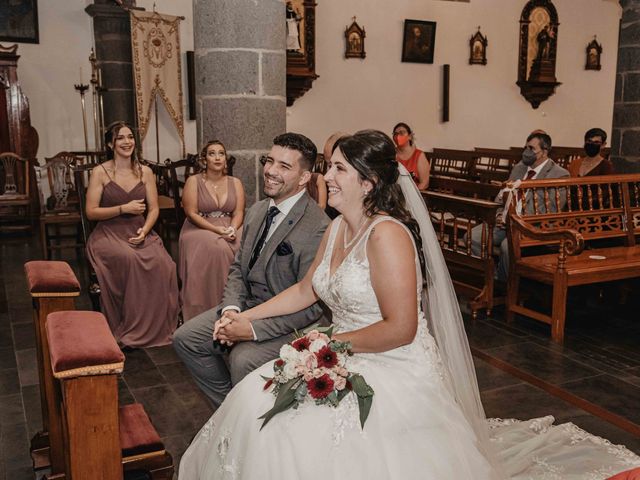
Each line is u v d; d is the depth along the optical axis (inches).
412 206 101.2
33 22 372.8
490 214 202.2
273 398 87.4
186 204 195.5
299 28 417.1
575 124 525.0
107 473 76.1
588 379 157.3
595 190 230.4
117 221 188.1
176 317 188.2
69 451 74.5
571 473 108.2
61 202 275.7
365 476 80.0
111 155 197.2
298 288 106.4
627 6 295.9
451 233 229.5
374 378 88.0
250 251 124.5
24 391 151.5
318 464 79.7
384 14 444.8
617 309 216.7
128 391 151.6
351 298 89.2
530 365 166.2
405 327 86.1
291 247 118.3
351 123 448.5
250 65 182.5
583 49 515.5
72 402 73.4
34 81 378.0
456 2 464.4
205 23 181.9
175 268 188.2
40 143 384.5
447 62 470.3
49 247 269.4
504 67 489.7
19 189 350.3
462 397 102.4
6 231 351.9
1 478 113.3
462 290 219.8
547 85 494.6
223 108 185.2
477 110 486.9
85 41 386.0
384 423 84.4
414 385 88.7
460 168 398.0
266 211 125.6
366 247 88.5
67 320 84.7
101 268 182.2
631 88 298.5
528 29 489.1
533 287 207.2
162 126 404.8
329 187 91.5
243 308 124.7
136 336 181.5
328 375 81.9
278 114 190.7
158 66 369.7
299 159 118.2
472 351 175.8
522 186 200.2
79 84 386.9
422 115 469.4
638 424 133.7
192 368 123.5
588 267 186.4
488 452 102.4
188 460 97.8
